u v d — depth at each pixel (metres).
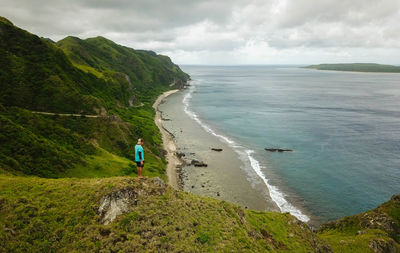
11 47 79.62
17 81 71.44
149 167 63.78
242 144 93.88
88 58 162.00
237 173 68.44
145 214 20.08
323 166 73.94
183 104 180.38
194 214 22.75
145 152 73.19
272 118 137.00
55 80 79.06
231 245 20.81
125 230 18.50
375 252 33.00
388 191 60.12
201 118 137.62
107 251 16.78
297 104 178.62
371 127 115.00
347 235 40.38
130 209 20.08
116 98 121.31
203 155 81.81
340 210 52.25
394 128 112.56
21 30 86.50
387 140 96.62
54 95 75.62
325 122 125.88
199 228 21.31
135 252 17.22
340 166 74.06
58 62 92.25
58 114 72.12
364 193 59.06
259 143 94.88
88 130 71.88
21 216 18.02
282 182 63.81
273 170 70.94
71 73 96.19
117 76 147.12
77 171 47.62
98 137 71.38
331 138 100.06
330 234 41.81
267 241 26.19
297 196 57.16
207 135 105.06
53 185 21.66
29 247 16.38
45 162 44.25
